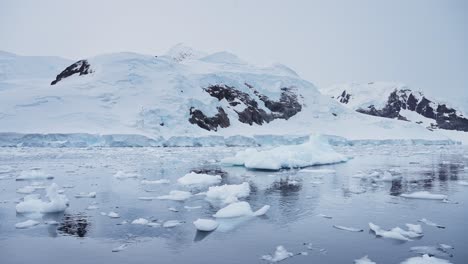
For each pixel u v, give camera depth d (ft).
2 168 85.05
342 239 30.81
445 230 33.32
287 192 53.57
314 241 30.32
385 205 44.29
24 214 40.60
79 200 48.24
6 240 31.17
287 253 27.09
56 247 29.30
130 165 95.81
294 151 96.58
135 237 31.83
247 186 52.16
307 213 40.27
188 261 25.86
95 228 34.65
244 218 38.24
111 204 45.57
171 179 68.69
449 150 186.50
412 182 63.31
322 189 56.18
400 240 30.45
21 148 161.48
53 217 39.04
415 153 156.15
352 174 75.87
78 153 137.49
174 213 40.63
